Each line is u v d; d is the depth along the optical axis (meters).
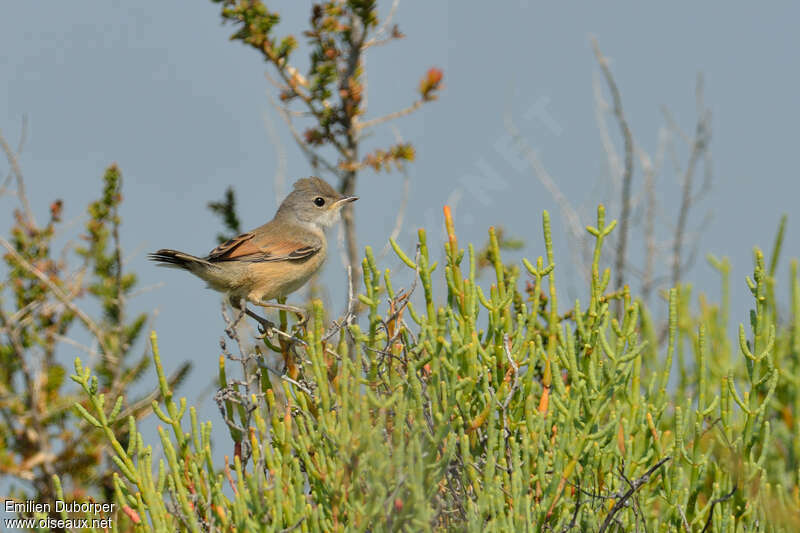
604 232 10.17
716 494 9.55
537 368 11.02
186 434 9.91
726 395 9.85
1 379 16.11
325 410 9.59
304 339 11.75
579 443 9.41
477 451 9.99
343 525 9.23
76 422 15.70
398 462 9.01
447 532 9.29
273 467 9.55
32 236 16.80
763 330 10.55
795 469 10.94
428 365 10.22
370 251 9.85
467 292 9.98
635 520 9.38
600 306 10.29
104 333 16.53
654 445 9.81
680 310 12.62
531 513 9.29
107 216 16.98
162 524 9.45
